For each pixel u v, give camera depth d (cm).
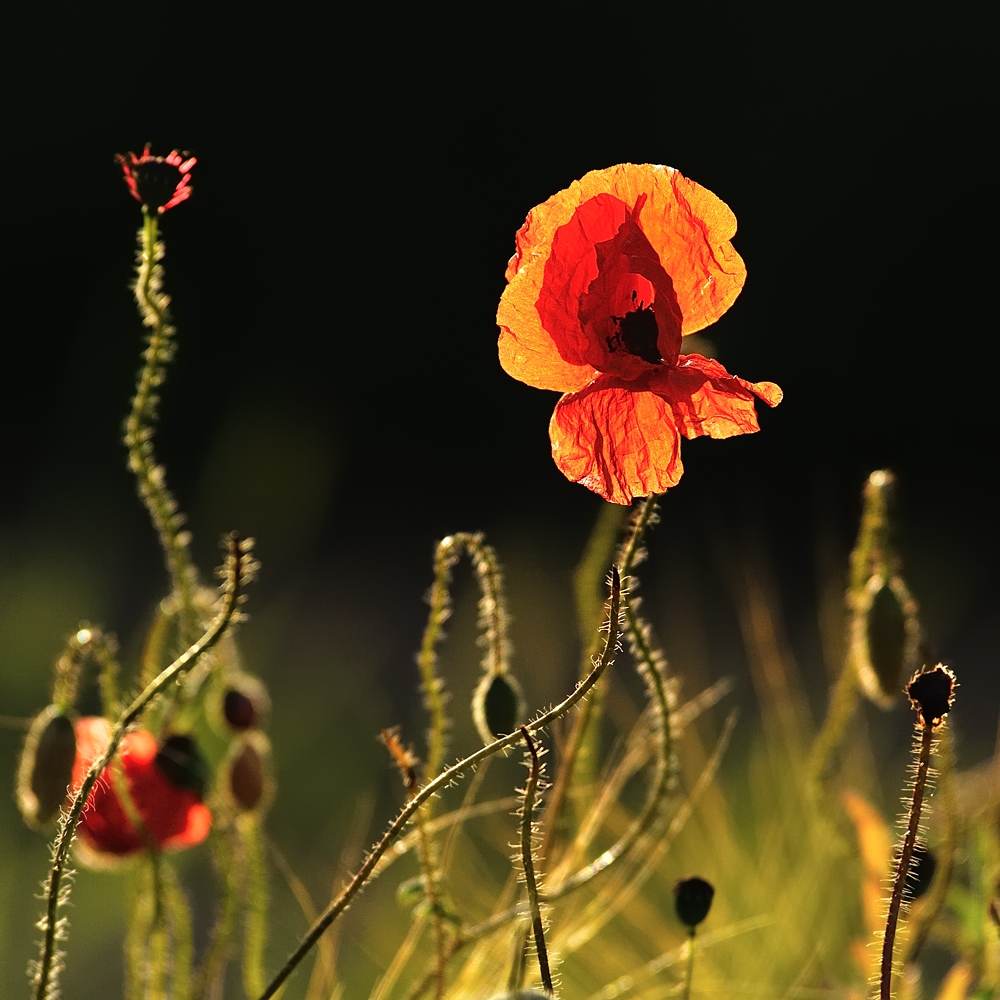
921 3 738
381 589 529
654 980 235
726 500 639
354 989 240
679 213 217
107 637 224
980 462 698
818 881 238
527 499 693
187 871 252
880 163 739
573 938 229
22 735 293
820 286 737
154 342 221
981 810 233
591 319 216
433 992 228
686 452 647
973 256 716
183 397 735
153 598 415
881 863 231
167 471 673
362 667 358
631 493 216
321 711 315
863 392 723
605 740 260
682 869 240
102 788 225
